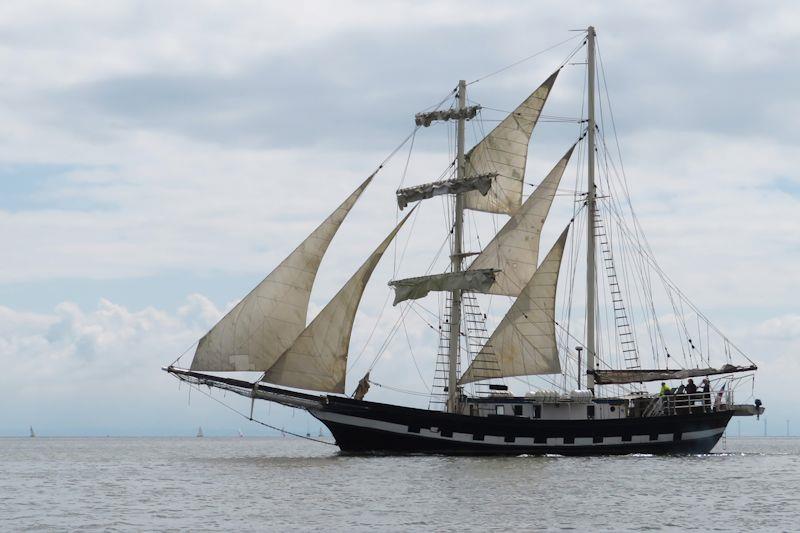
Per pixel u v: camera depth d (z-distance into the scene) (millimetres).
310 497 50188
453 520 43062
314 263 67375
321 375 67938
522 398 72625
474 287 73312
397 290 75438
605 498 50094
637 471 63188
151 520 43844
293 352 67312
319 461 71375
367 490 52531
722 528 41938
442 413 69875
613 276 80938
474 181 73812
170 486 58062
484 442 70688
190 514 45406
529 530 40812
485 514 44688
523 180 76688
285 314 66875
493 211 76312
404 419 69875
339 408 69688
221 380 68625
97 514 46094
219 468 71062
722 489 55156
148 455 112938
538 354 76125
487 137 76375
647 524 42656
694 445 76438
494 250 76688
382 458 69812
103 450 142000
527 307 76438
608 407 74062
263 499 49812
